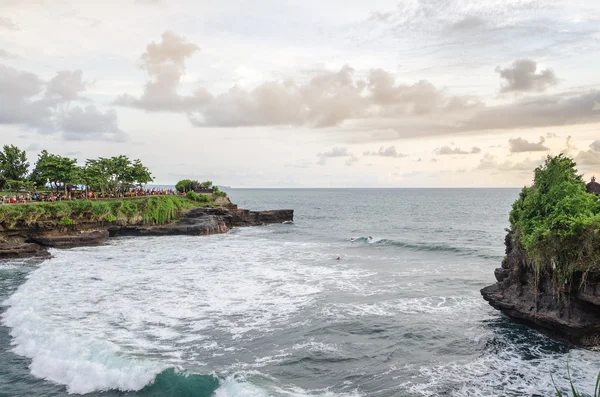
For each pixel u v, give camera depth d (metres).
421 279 34.94
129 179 80.69
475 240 64.06
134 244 55.84
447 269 39.34
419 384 17.16
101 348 19.31
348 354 19.94
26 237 50.28
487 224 93.44
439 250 51.75
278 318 24.69
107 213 60.53
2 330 22.95
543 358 19.59
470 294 30.23
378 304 27.62
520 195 25.14
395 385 17.03
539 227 21.06
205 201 83.62
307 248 53.75
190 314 25.23
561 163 21.86
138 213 64.62
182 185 92.31
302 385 16.88
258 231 76.94
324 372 18.09
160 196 71.19
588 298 19.38
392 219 110.31
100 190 79.00
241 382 16.34
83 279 33.91
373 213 136.38
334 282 33.69
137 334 21.88
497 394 16.41
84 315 24.69
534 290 22.30
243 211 87.06
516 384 17.19
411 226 89.44
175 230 66.12
